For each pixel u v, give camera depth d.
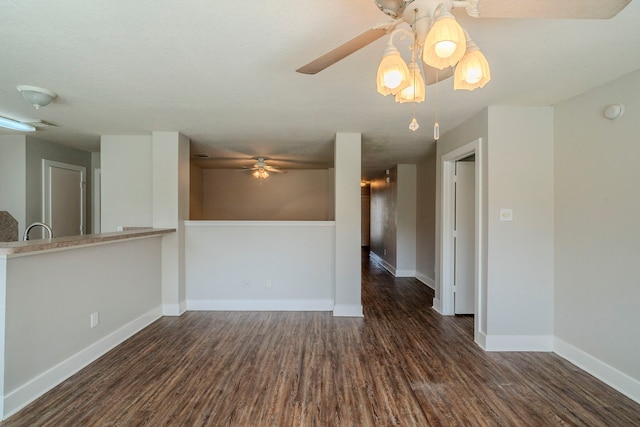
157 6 1.53
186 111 3.15
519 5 1.18
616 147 2.39
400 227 6.53
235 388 2.38
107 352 2.96
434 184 5.50
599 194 2.53
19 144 4.22
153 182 4.00
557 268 2.96
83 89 2.57
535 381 2.49
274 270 4.32
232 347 3.10
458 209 4.14
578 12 1.22
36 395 2.23
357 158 4.02
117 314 3.16
